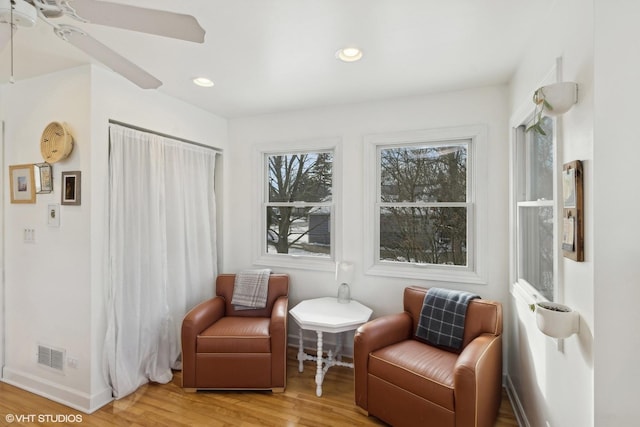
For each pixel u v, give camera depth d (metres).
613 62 1.10
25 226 2.35
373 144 2.82
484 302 2.15
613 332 1.09
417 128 2.67
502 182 2.42
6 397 2.24
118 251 2.27
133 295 2.36
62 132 2.13
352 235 2.89
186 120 2.86
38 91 2.29
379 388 1.96
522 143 2.21
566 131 1.35
